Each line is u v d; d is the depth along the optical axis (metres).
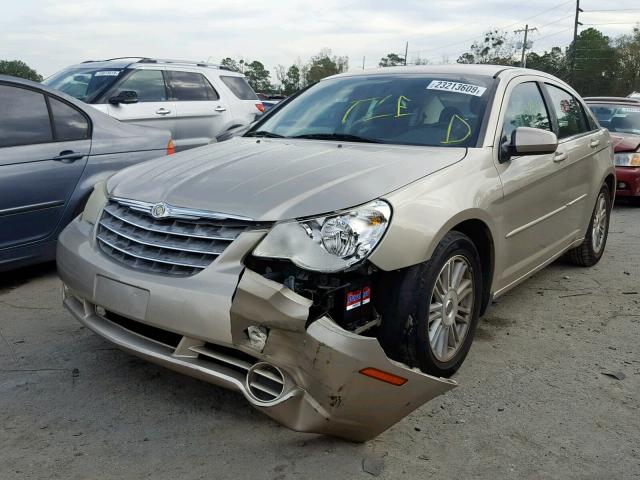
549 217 4.43
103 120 5.44
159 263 2.88
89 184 5.16
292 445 2.82
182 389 3.29
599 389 3.45
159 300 2.76
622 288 5.24
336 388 2.53
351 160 3.31
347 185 2.91
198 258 2.79
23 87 4.94
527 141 3.70
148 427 2.94
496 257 3.68
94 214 3.43
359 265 2.67
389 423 2.76
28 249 4.88
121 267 2.97
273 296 2.50
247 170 3.22
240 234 2.73
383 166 3.20
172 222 2.95
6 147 4.72
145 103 8.71
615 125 9.95
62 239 3.44
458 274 3.31
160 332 2.90
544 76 4.92
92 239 3.27
